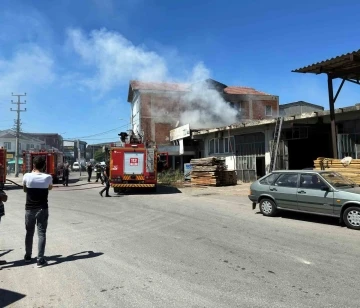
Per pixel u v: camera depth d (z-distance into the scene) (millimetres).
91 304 4133
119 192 19016
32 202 5703
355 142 17047
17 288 4684
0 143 69938
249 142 24125
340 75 13992
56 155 28031
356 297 4277
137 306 4059
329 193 8867
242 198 15078
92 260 5914
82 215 11047
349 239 7336
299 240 7266
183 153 32469
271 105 40281
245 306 4027
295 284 4719
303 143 21062
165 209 12188
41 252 5605
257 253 6270
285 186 9914
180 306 4043
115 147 18078
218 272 5230
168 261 5812
